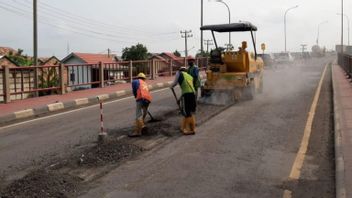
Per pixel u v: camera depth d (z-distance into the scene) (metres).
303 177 6.84
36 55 22.42
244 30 16.92
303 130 10.41
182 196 6.04
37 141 9.78
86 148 8.88
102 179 6.84
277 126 10.94
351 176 6.36
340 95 16.38
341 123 10.52
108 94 18.64
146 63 27.58
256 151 8.45
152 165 7.58
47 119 12.97
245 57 16.16
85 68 21.72
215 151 8.48
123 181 6.73
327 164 7.56
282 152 8.38
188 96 10.14
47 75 19.72
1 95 15.78
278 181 6.65
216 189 6.30
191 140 9.48
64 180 6.69
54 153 8.58
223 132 10.29
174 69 32.91
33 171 7.30
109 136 9.99
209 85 15.90
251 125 11.11
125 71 25.00
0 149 9.11
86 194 6.17
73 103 16.12
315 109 13.72
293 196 6.00
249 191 6.21
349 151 7.81
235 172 7.11
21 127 11.70
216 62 16.52
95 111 14.42
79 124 11.86
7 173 7.34
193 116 10.18
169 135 10.04
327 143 9.09
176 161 7.80
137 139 9.66
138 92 10.13
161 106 14.91
